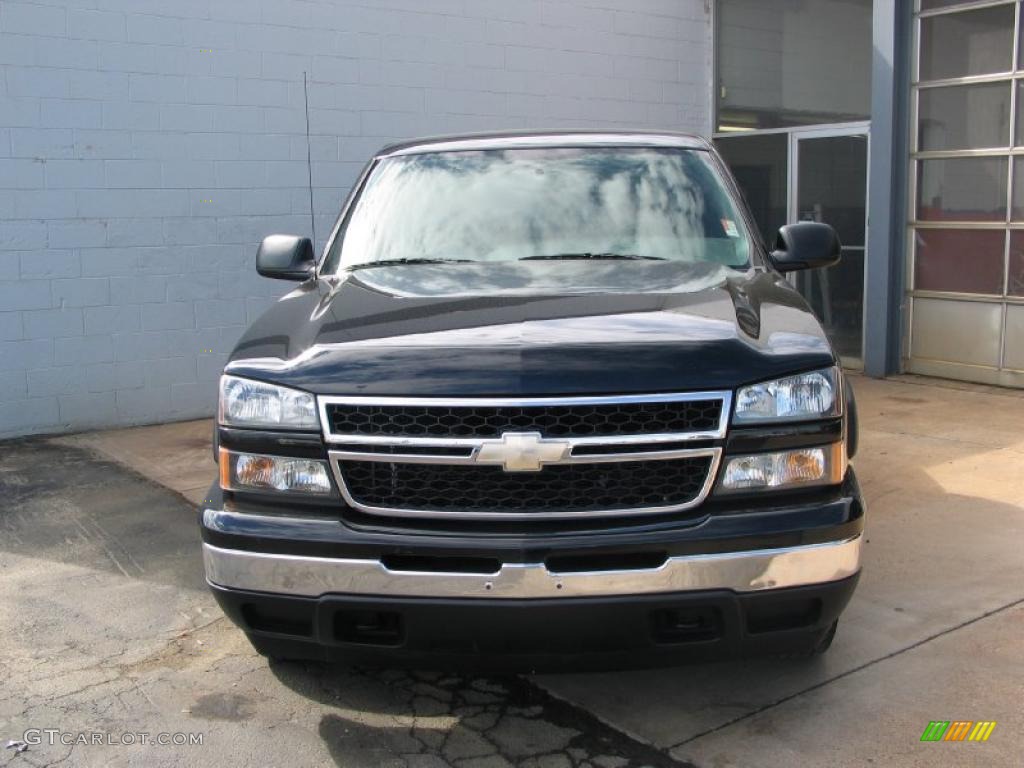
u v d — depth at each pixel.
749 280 3.73
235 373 3.10
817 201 10.04
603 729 3.25
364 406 2.90
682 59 10.94
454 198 4.38
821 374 2.98
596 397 2.82
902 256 9.09
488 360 2.89
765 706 3.35
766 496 2.90
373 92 8.92
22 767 3.08
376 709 3.42
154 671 3.74
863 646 3.75
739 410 2.87
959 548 4.74
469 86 9.48
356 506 2.92
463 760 3.09
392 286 3.67
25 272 7.50
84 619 4.23
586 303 3.33
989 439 6.75
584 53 10.21
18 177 7.38
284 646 3.12
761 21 10.53
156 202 7.96
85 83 7.56
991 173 8.37
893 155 8.90
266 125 8.40
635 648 2.87
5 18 7.22
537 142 4.66
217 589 3.03
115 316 7.89
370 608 2.87
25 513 5.70
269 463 3.00
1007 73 8.14
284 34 8.40
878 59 8.88
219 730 3.29
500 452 2.81
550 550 2.78
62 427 7.77
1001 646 3.72
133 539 5.24
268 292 8.56
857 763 2.99
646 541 2.78
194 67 8.01
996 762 2.97
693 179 4.41
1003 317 8.45
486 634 2.84
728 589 2.82
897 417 7.52
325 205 8.78
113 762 3.11
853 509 2.94
